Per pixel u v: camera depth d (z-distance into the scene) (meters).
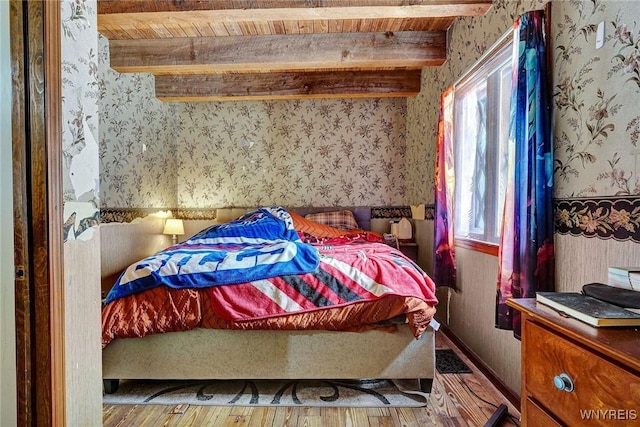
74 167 0.88
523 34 1.60
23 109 0.74
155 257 2.11
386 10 2.21
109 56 3.07
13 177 0.74
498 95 2.18
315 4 2.16
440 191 2.85
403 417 1.73
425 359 1.93
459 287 2.67
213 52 3.05
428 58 3.01
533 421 0.92
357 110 4.43
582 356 0.74
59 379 0.79
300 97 4.00
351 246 3.12
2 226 0.73
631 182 1.15
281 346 1.94
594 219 1.31
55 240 0.78
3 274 0.73
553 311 0.90
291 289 1.90
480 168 2.50
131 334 1.86
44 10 0.76
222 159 4.48
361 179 4.45
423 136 3.69
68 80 0.86
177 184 4.47
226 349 1.93
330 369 1.94
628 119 1.16
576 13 1.40
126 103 3.36
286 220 3.68
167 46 3.06
